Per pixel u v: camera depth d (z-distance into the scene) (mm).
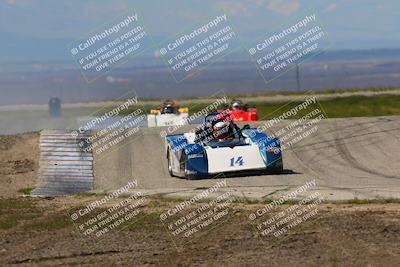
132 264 33344
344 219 41094
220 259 33656
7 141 91938
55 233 41031
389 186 54875
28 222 44438
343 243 35656
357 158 73875
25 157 81125
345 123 94562
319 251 34344
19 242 38812
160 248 36469
